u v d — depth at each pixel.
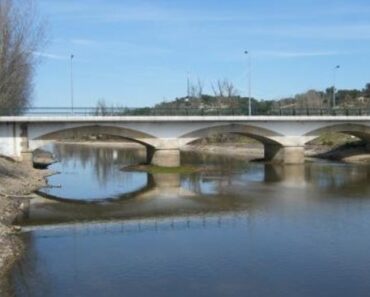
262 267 29.00
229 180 66.69
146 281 26.88
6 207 44.59
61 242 34.41
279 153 88.06
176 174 73.00
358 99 193.25
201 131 80.56
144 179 68.12
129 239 35.34
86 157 110.38
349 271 28.28
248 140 134.88
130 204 49.22
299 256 31.00
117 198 52.88
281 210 45.34
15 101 72.69
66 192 56.59
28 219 41.75
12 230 37.38
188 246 33.38
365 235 35.88
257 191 56.97
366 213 43.66
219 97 164.88
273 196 53.34
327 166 82.94
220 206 47.66
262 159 93.62
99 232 37.41
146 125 77.44
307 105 144.88
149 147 81.62
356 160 91.56
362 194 54.09
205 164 87.88
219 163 89.62
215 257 30.89
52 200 50.94
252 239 34.94
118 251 32.28
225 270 28.52
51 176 71.44
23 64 69.44
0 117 68.75
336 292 25.39
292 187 59.91
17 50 66.94
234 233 36.72
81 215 43.72
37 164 87.50
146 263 29.80
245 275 27.72
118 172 76.06
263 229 37.81
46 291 25.39
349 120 87.88
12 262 29.67
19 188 55.53
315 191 56.56
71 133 73.62
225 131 82.25
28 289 25.62
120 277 27.47
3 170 60.16
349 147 100.69
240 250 32.31
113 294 25.09
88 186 61.53
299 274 27.84
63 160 101.81
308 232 36.78
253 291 25.52
